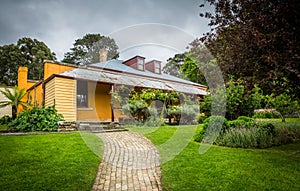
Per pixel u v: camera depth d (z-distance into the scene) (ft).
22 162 14.02
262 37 12.84
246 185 11.16
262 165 14.42
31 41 123.95
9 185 10.46
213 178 12.21
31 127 27.71
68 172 12.50
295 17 13.08
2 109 50.42
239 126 24.89
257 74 15.83
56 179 11.40
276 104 34.12
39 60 121.90
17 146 18.11
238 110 35.09
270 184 11.23
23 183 10.74
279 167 13.98
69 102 34.63
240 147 20.84
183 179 12.21
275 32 12.66
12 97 40.78
